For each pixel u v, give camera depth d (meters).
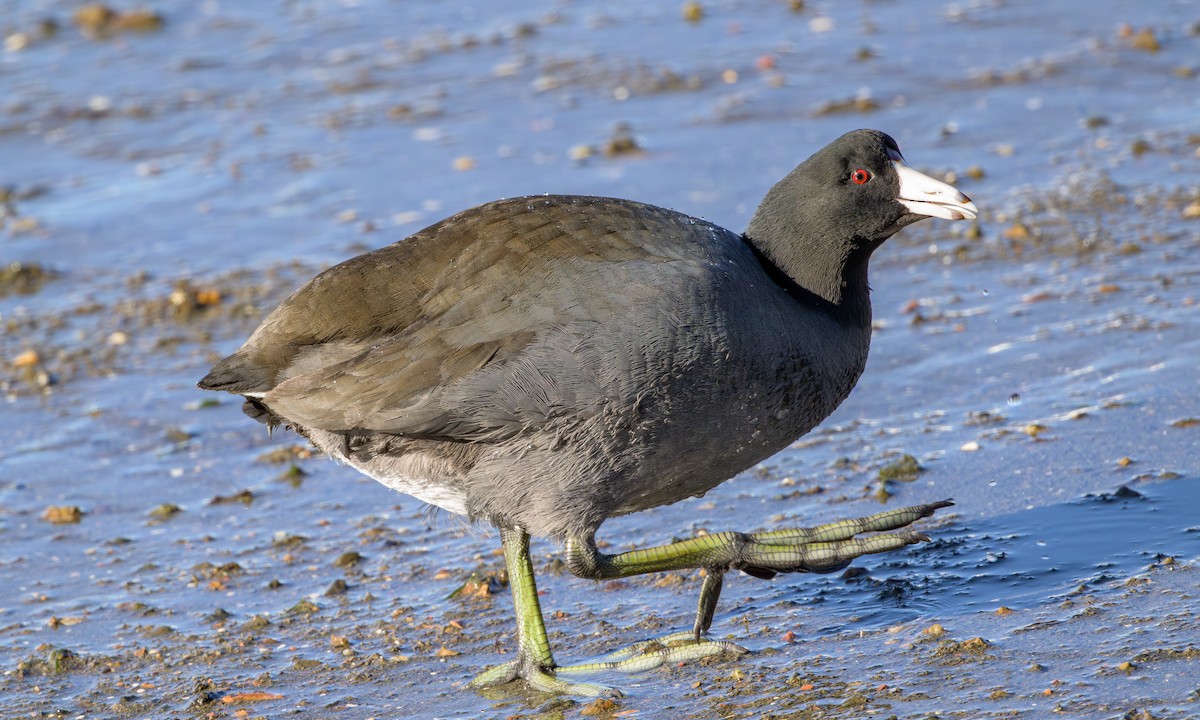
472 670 8.84
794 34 23.11
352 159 19.75
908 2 24.33
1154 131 17.75
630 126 19.70
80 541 11.36
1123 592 8.54
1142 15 22.28
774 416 8.78
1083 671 7.64
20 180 20.20
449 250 8.70
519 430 8.34
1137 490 9.95
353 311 8.60
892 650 8.29
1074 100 19.08
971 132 18.39
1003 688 7.58
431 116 21.06
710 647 8.58
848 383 9.23
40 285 16.88
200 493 12.09
